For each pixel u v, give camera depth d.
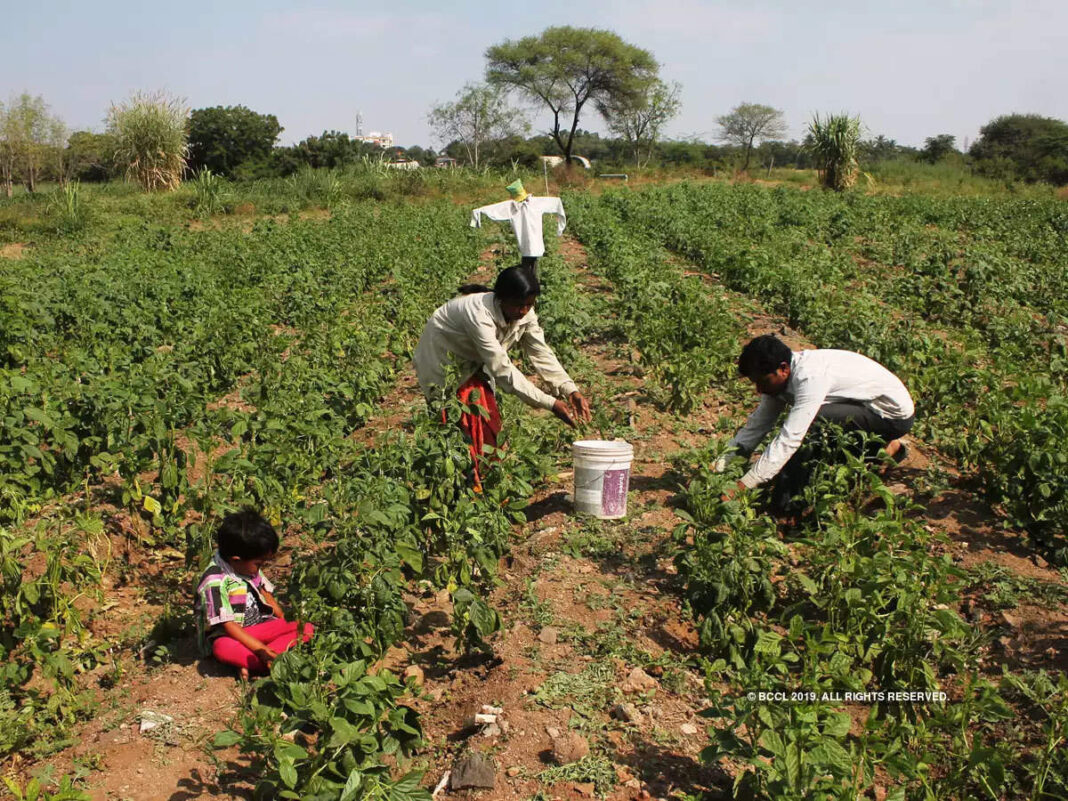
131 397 5.88
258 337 10.11
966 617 4.85
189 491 5.63
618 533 5.66
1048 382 6.92
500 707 4.13
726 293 12.98
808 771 3.10
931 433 6.99
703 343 8.91
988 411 6.33
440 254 16.41
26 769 3.70
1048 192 36.34
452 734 4.05
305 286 13.21
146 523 5.85
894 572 4.10
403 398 8.84
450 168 38.00
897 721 3.88
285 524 5.64
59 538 4.82
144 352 9.88
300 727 3.76
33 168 50.47
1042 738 3.88
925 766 3.40
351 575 4.27
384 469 5.16
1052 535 5.49
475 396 5.61
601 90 58.97
